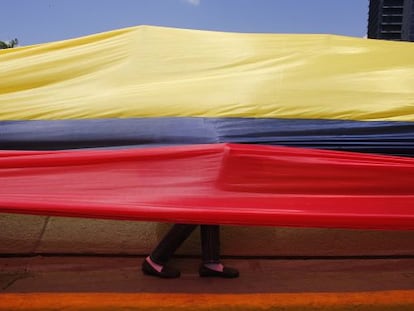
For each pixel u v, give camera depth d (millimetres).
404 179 3248
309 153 3240
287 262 3906
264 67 4484
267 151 3201
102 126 3471
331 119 3562
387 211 3105
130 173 3125
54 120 3545
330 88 3990
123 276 3594
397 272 3793
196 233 4082
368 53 4895
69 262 3795
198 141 3354
